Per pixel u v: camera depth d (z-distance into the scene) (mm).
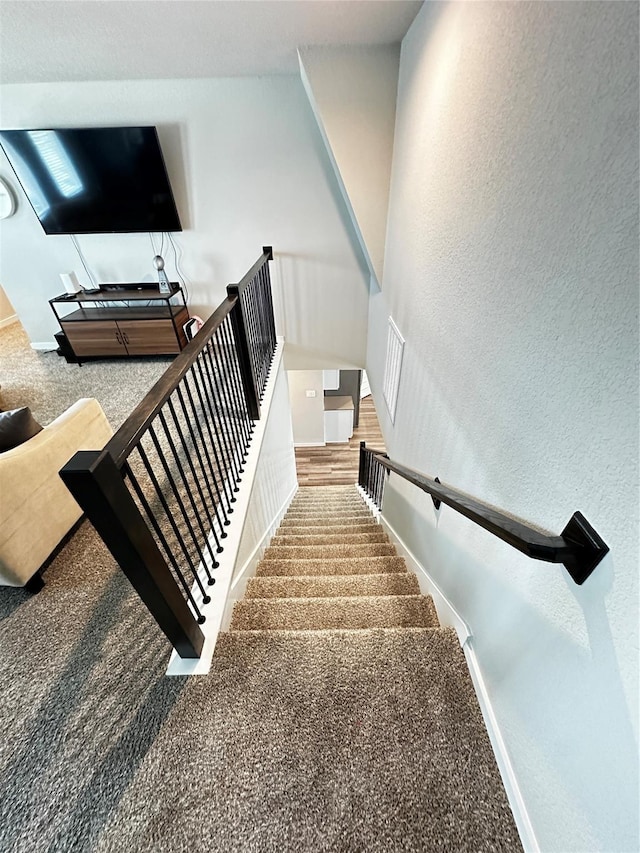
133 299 3656
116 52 2350
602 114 622
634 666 572
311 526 3271
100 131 3008
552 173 784
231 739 1083
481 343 1188
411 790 972
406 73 2166
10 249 3715
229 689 1188
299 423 6574
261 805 964
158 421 3020
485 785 977
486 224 1134
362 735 1071
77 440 1941
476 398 1232
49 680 1314
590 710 672
